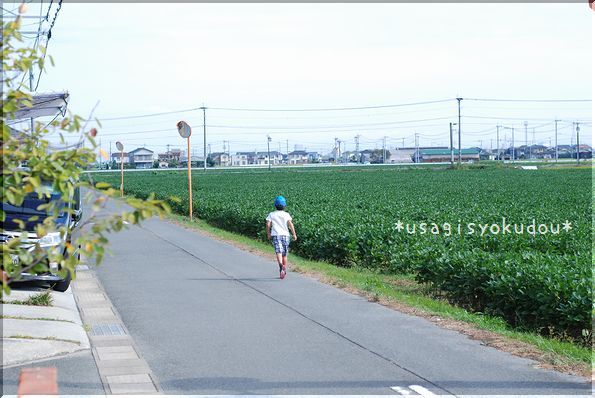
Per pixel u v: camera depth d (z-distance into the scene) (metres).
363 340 9.41
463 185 60.44
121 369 8.13
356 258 18.00
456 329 10.11
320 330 10.05
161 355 8.77
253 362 8.37
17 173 5.79
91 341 9.59
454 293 13.30
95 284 14.91
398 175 92.00
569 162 149.00
